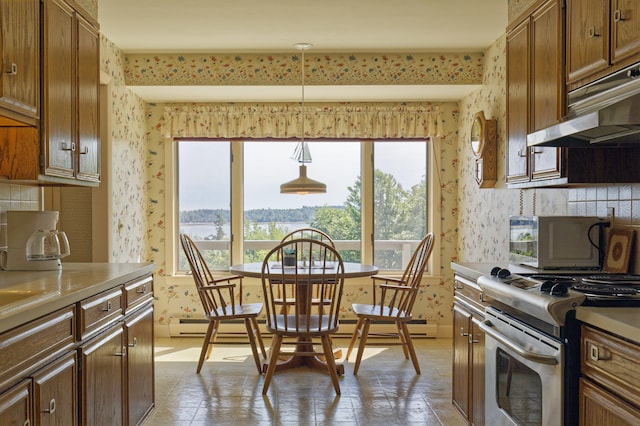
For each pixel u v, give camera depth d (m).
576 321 1.73
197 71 4.48
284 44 4.25
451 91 4.76
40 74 2.33
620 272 2.45
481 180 4.21
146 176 5.16
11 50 2.05
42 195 3.17
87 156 2.85
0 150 2.32
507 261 3.94
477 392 2.71
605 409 1.54
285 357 4.29
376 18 3.67
